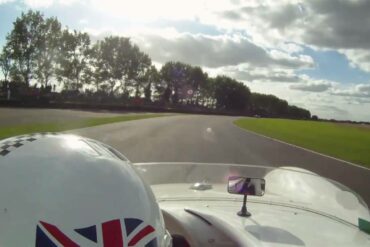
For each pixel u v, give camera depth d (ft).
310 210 9.27
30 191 4.40
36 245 4.15
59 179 4.52
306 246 6.91
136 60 345.72
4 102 170.50
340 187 9.99
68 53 265.34
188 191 10.35
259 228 7.52
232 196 9.96
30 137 5.17
